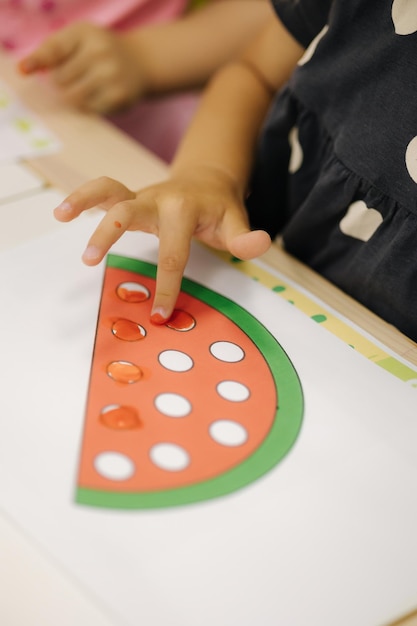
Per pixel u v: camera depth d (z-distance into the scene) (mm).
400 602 314
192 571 303
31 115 649
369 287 507
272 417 384
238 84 649
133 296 448
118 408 366
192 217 480
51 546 301
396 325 503
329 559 323
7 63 736
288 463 361
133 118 908
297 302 479
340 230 518
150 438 354
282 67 630
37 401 360
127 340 413
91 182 468
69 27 753
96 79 729
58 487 322
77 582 291
